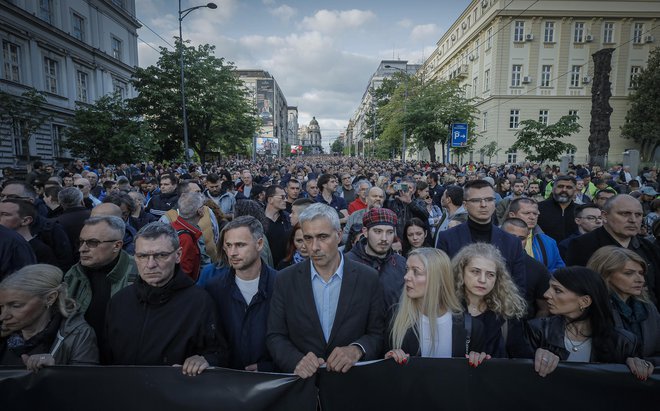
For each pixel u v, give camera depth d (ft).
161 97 84.99
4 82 63.52
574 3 102.99
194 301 7.38
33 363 6.48
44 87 74.84
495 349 7.39
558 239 16.12
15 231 9.93
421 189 22.75
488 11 108.47
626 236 10.50
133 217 17.69
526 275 10.17
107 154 64.75
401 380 6.88
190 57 88.79
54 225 12.23
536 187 24.53
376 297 7.80
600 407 6.68
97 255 8.21
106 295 8.33
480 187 10.19
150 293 7.13
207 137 95.86
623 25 104.88
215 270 9.77
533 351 7.58
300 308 7.49
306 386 6.70
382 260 9.91
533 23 105.09
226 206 22.35
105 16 96.84
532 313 10.19
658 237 11.27
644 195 22.97
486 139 111.96
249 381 6.66
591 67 106.01
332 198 23.09
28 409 6.50
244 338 8.09
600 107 69.00
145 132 70.33
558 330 7.47
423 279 7.25
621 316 7.73
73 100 83.20
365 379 6.84
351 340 7.42
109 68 97.76
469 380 6.86
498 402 6.81
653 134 98.73
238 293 8.23
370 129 203.00
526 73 106.52
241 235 7.97
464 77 129.29
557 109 107.24
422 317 7.34
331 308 7.72
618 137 108.99
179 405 6.62
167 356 7.08
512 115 107.96
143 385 6.66
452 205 15.98
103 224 8.31
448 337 7.25
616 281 7.72
